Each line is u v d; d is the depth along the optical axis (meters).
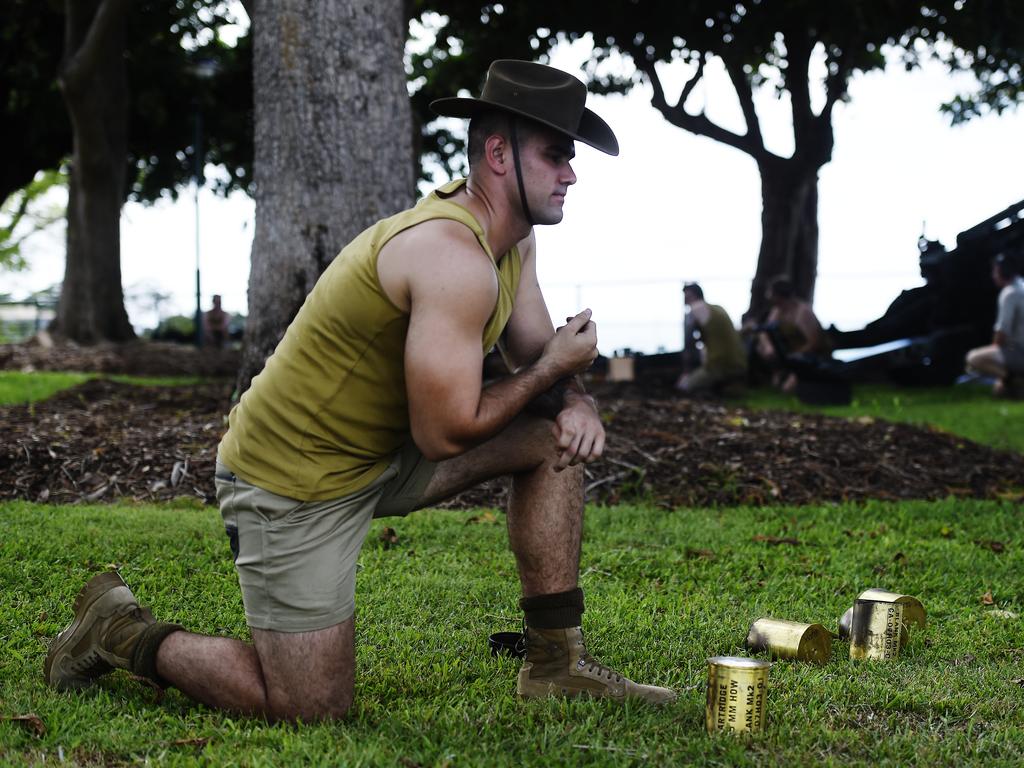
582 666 2.87
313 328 2.56
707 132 17.80
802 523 5.70
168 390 9.49
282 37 7.36
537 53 17.50
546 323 3.02
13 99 19.66
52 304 29.55
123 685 2.92
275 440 2.58
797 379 12.05
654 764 2.43
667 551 4.91
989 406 11.84
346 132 7.38
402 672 3.08
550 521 2.83
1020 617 3.93
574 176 2.65
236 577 4.19
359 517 2.67
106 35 15.83
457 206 2.55
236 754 2.41
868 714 2.85
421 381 2.46
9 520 5.10
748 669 2.59
